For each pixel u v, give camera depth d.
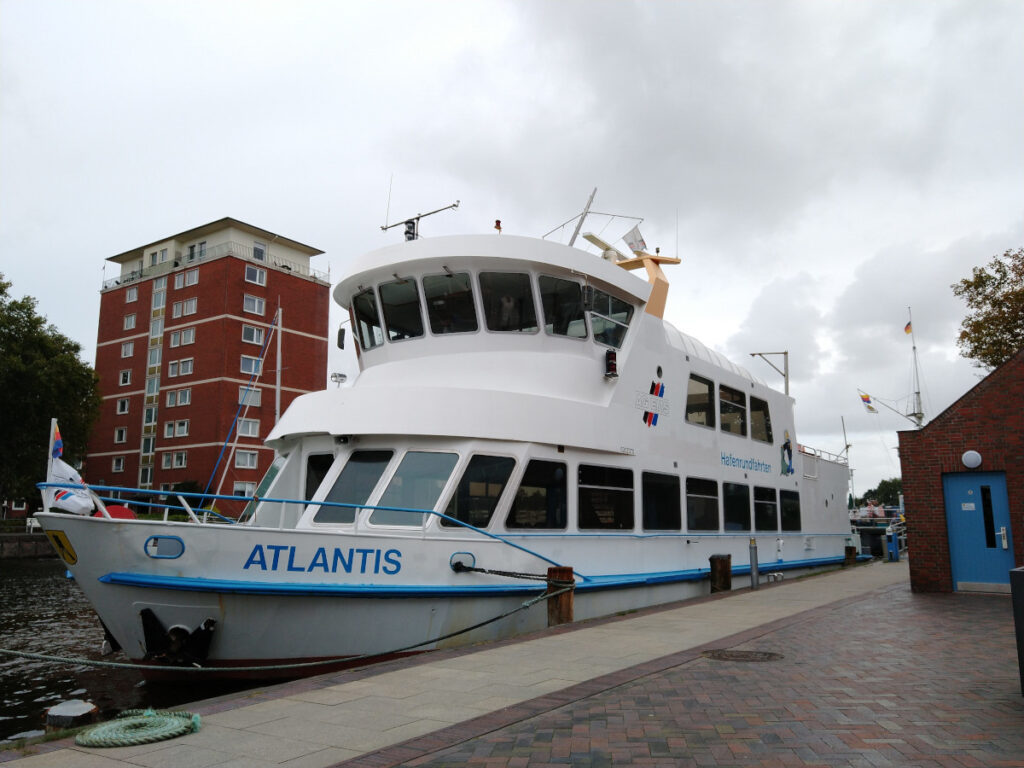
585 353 12.92
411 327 12.65
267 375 54.50
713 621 10.72
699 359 16.20
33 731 8.93
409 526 10.34
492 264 12.22
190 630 8.61
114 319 60.75
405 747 5.04
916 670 7.12
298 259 59.59
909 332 40.84
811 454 22.05
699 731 5.23
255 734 5.45
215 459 51.28
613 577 12.55
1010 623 10.03
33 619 19.53
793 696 6.17
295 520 11.62
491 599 10.50
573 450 12.18
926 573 13.80
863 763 4.51
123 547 8.31
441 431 10.74
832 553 22.66
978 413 13.70
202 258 55.69
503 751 4.88
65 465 8.95
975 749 4.74
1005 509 13.41
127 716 6.05
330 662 8.63
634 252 16.09
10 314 46.31
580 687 6.58
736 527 16.84
